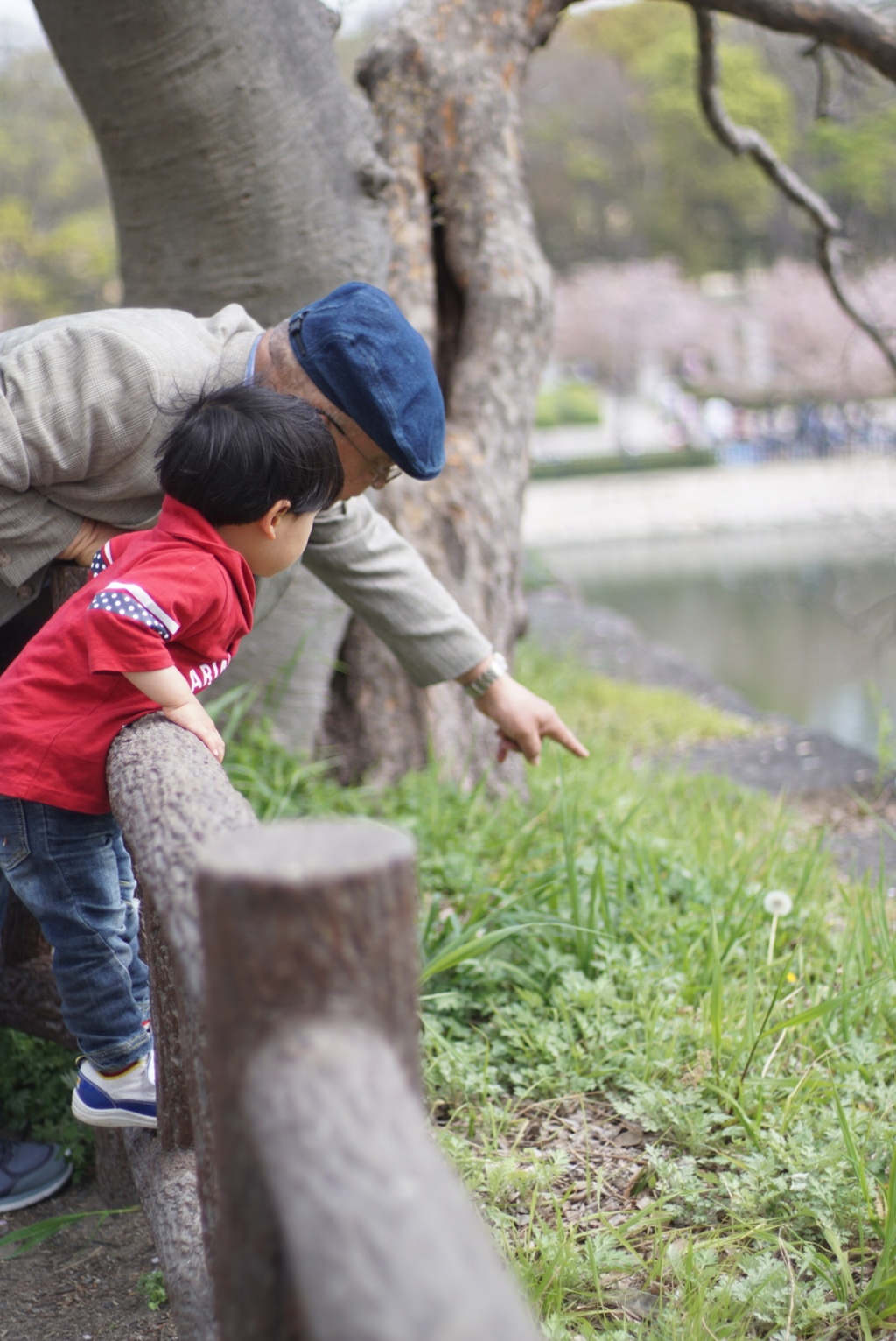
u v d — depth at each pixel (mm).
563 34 47844
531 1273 1942
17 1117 2650
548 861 3635
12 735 1867
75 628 1868
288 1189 793
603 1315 1927
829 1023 2748
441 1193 763
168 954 1788
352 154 4098
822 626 14102
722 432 41312
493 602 4898
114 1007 2000
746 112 37875
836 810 5961
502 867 3605
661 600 17000
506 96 5188
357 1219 739
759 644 13320
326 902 921
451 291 5250
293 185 3918
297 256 4039
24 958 2582
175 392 2104
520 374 5043
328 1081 857
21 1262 2346
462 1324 662
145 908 1794
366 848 965
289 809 3979
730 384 42125
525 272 5082
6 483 2066
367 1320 679
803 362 33750
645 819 4488
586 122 47281
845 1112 2416
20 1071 2686
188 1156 1919
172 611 1781
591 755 5883
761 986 2951
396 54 5062
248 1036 953
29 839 1913
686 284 47094
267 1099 872
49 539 2186
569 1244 2014
